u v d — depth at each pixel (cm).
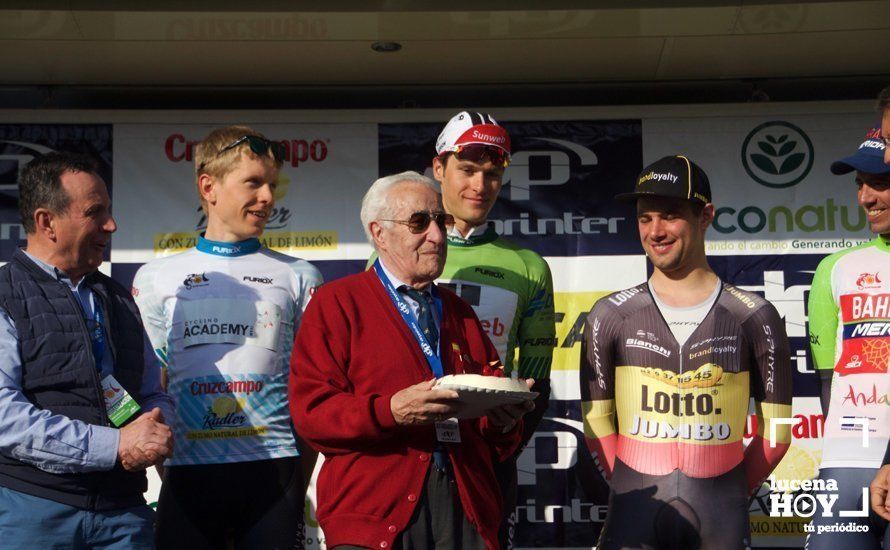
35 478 324
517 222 531
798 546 500
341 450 308
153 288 402
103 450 322
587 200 532
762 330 400
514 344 419
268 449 383
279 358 395
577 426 515
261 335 393
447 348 325
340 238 531
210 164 402
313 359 315
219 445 381
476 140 409
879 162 411
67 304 338
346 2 453
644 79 539
